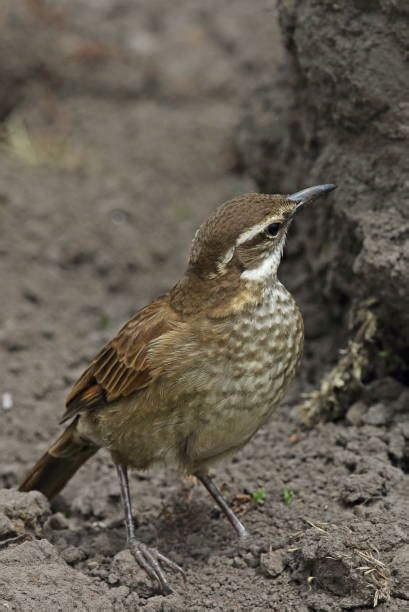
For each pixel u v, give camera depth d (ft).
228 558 32.73
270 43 75.20
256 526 34.12
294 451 37.73
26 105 72.23
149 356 31.71
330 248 41.55
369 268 35.68
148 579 31.50
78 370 47.96
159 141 69.46
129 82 74.28
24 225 58.13
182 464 32.83
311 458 36.91
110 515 36.94
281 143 47.91
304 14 37.47
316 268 43.37
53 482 36.60
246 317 31.50
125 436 33.27
